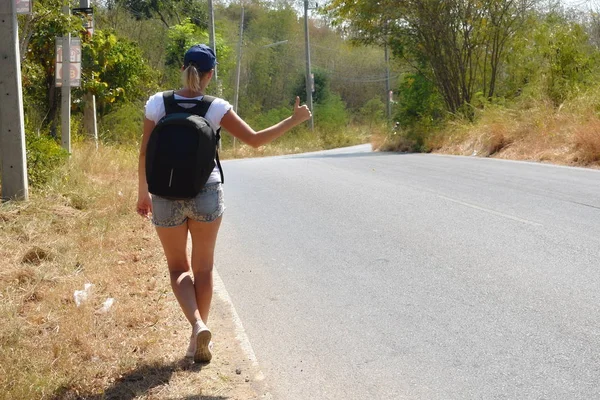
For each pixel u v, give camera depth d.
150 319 5.73
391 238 8.59
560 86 20.31
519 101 21.72
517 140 18.28
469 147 20.17
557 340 5.23
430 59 25.67
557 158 15.80
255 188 13.73
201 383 4.63
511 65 24.83
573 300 6.04
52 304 5.98
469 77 25.61
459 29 25.09
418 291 6.52
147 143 4.84
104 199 10.55
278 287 6.89
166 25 43.88
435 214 9.86
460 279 6.80
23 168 9.59
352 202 11.24
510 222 9.08
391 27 26.12
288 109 57.03
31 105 17.34
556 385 4.54
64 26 13.98
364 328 5.69
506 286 6.51
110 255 7.70
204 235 4.87
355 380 4.77
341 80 71.12
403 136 26.28
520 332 5.42
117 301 6.09
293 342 5.46
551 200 10.48
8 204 9.23
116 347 5.17
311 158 22.30
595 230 8.43
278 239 8.91
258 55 59.88
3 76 9.42
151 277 6.96
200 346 4.77
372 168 16.56
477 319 5.74
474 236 8.45
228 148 44.03
